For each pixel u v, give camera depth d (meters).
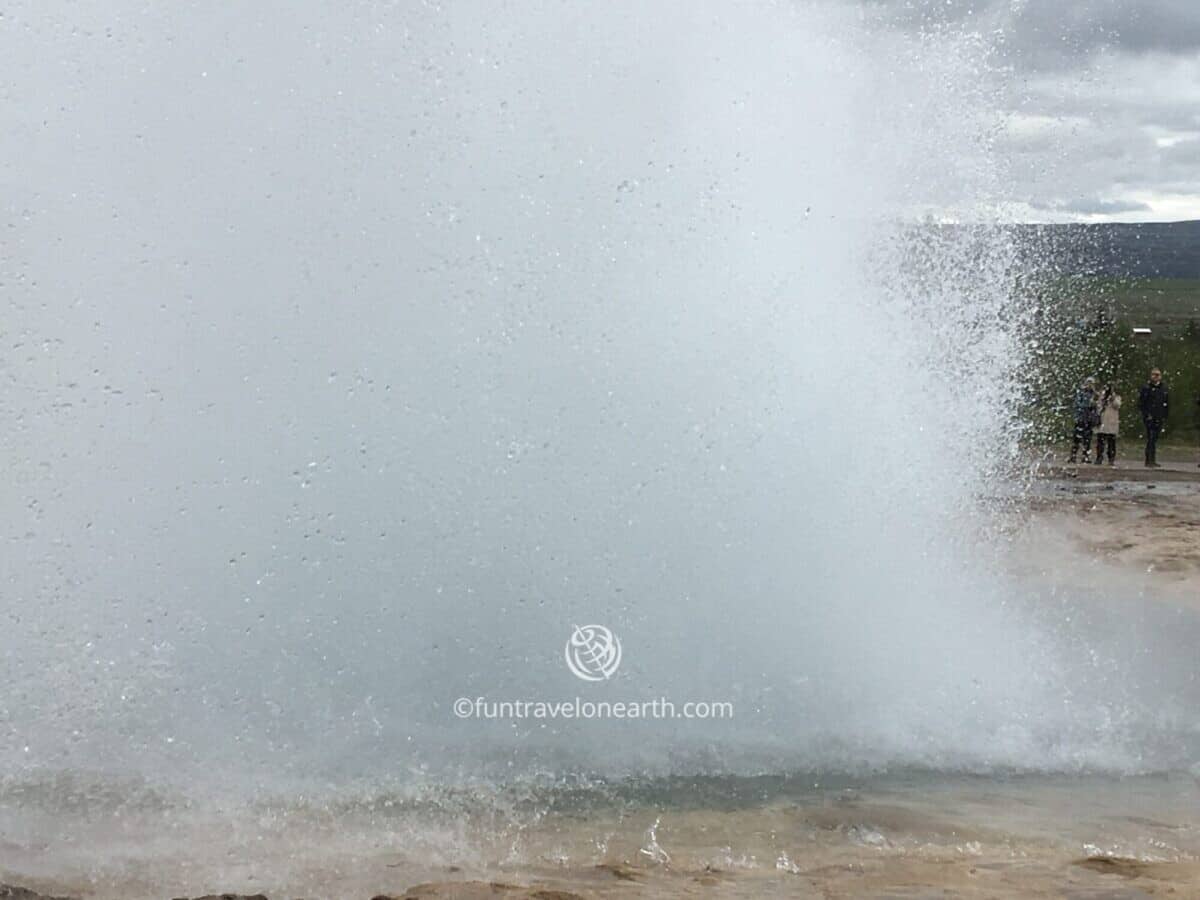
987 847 5.26
